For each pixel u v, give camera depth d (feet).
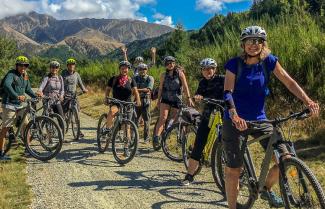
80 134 35.99
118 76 28.04
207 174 22.99
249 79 13.35
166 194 19.54
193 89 43.70
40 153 27.81
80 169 24.59
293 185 12.92
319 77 32.14
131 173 23.63
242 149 14.15
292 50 34.99
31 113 27.78
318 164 22.93
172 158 26.63
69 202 18.52
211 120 20.06
